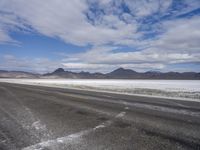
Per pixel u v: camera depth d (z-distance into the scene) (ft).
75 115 23.54
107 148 12.25
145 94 60.34
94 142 13.39
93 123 19.36
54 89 81.71
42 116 22.71
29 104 33.71
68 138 14.23
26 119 20.93
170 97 50.31
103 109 28.63
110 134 15.46
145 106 32.17
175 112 26.40
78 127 17.60
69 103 35.47
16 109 27.96
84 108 29.45
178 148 12.56
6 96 48.16
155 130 16.96
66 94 56.13
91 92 66.23
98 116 23.12
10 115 23.24
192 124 19.39
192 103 37.32
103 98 45.19
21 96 48.55
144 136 15.08
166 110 28.09
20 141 13.44
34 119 20.94
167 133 16.02
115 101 39.29
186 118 22.39
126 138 14.43
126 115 23.88
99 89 86.07
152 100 41.98
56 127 17.51
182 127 18.15
